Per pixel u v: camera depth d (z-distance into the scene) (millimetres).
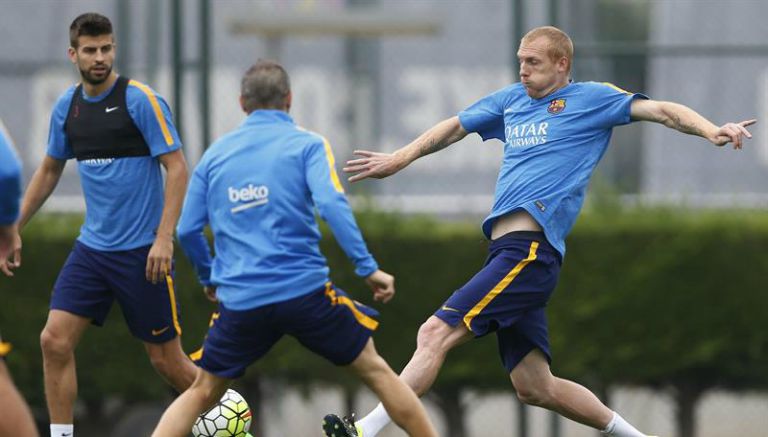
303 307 19766
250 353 20438
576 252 36688
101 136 24016
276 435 37281
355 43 41562
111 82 24109
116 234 24312
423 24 41156
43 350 24562
